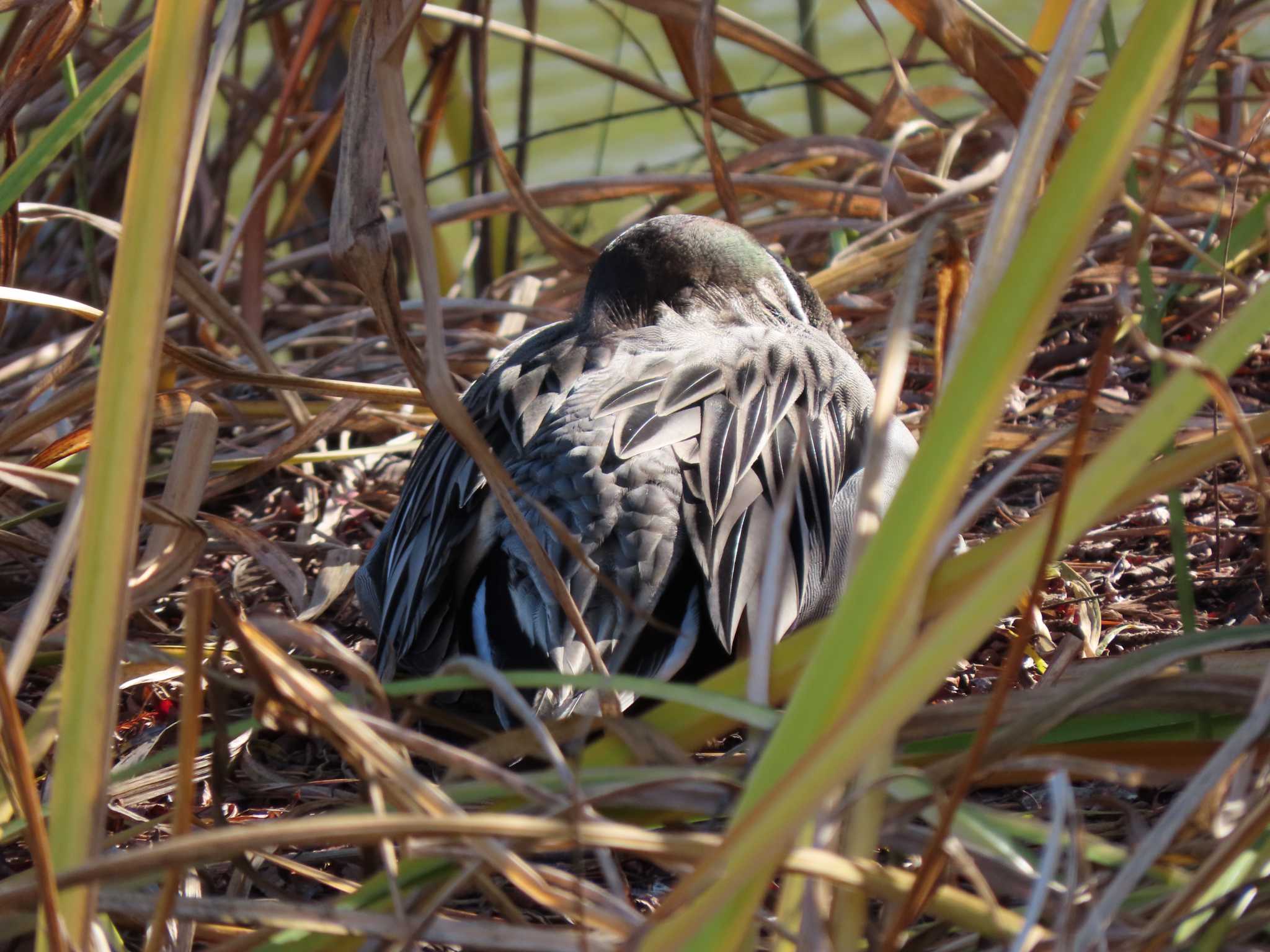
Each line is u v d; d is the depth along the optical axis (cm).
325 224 1066
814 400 547
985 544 316
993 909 294
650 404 519
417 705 388
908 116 994
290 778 509
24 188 524
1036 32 820
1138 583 624
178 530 457
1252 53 1091
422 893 325
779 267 680
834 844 312
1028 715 326
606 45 1684
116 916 389
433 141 1094
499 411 544
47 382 585
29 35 575
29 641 341
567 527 486
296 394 676
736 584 482
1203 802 331
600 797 307
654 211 1055
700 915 262
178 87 288
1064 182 253
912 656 255
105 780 300
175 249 295
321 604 612
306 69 1153
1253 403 745
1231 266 774
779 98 1588
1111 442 259
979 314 282
